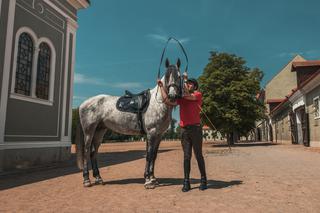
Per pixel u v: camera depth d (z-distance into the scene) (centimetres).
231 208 455
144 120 654
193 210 447
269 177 752
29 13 1279
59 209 477
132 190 614
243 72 3120
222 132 2992
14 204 520
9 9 1152
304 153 1539
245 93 2872
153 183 638
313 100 2127
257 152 1738
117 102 699
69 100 1561
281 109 3466
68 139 1527
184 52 627
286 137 3262
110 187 661
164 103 622
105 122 713
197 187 627
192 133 602
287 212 431
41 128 1332
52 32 1442
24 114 1223
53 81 1434
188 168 602
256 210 442
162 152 2025
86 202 521
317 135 2072
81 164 709
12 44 1167
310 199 507
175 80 590
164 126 646
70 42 1598
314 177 742
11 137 1147
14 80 1167
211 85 3038
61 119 1483
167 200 514
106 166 1145
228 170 910
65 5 1562
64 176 887
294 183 660
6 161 1103
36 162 1265
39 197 577
